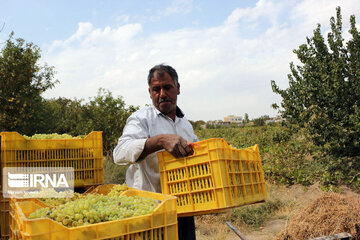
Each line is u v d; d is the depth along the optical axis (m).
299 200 7.56
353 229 3.81
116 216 1.48
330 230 3.91
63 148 2.73
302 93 9.17
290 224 4.38
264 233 5.48
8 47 11.89
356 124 7.84
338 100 8.55
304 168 9.26
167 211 1.54
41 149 2.63
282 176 9.31
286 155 9.77
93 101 12.85
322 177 8.21
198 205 2.05
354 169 8.08
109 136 12.60
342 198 4.27
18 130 11.96
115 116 12.62
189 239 2.69
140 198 1.90
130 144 2.20
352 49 8.70
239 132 22.67
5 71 11.62
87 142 2.84
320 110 8.68
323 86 8.96
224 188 1.97
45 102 14.43
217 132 24.70
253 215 6.23
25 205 1.70
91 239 1.32
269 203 6.88
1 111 11.53
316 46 9.16
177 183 2.14
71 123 15.00
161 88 2.54
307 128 9.27
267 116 37.78
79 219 1.44
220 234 5.24
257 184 2.40
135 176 2.59
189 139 2.84
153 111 2.65
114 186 2.41
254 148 2.49
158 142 2.11
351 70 8.58
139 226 1.44
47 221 1.24
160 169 2.20
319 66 8.85
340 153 8.80
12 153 2.52
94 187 2.79
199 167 2.07
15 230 1.62
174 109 2.74
